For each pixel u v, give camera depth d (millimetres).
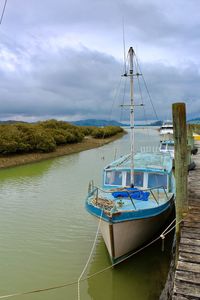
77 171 27078
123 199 10539
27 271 9617
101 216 9039
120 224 8891
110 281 9000
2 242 11656
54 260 10289
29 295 8383
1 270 9664
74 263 10094
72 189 20125
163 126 48344
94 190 11391
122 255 9484
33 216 14648
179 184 8891
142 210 9289
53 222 13828
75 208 15891
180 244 7344
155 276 9133
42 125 50719
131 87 10984
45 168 28750
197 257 6773
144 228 9758
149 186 11898
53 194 18797
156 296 8234
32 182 22391
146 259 10070
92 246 11344
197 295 5648
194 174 15852
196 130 54406
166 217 11320
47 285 8867
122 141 65812
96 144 54219
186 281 6016
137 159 15336
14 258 10430
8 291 8555
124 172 12281
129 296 8336
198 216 8992
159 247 10883
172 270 8477
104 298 8289
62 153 39719
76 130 51719
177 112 8781
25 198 17891
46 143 36594
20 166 29766
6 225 13422
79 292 8531
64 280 9117
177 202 8914
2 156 31281
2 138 31500
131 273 9320
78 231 12773
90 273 9461
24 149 33438
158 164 13641
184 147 8875
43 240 11867
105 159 35375
